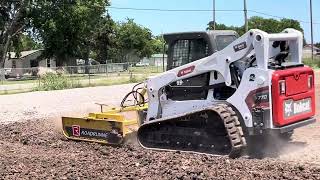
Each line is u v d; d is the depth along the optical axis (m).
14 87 36.53
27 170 8.64
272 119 8.89
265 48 8.88
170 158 9.13
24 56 78.75
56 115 17.03
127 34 88.69
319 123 12.82
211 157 9.05
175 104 10.18
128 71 49.25
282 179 7.45
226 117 8.99
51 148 10.81
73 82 35.12
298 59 9.73
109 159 9.42
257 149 9.90
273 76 8.84
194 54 10.12
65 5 61.62
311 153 9.38
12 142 11.84
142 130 10.23
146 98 12.29
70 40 65.62
